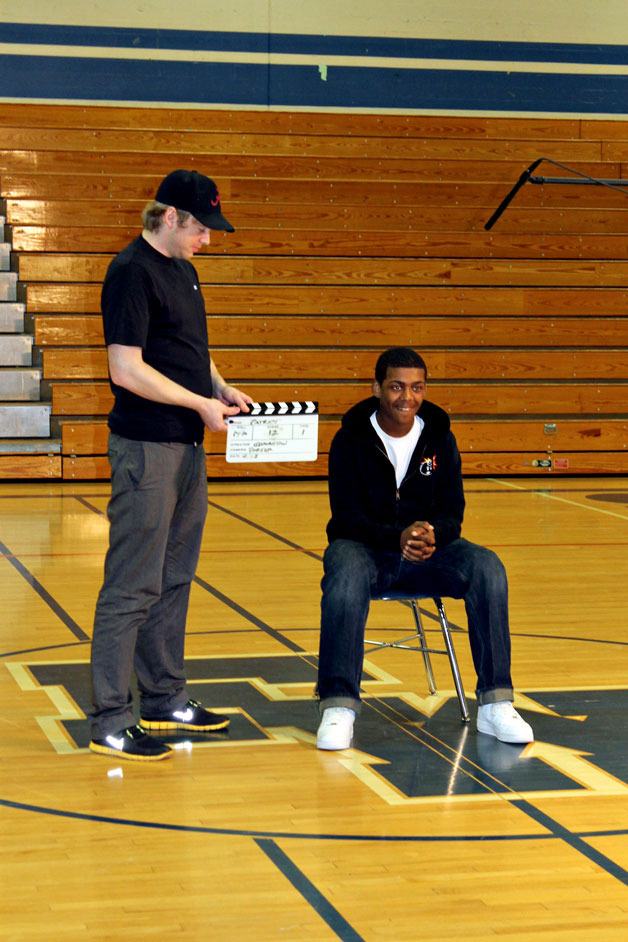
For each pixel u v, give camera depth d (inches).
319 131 574.2
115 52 574.6
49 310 517.7
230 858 149.8
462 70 602.9
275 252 538.3
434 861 149.5
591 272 557.3
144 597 187.0
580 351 540.7
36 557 343.0
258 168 555.2
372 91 596.7
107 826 159.6
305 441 190.4
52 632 263.7
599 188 569.3
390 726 204.1
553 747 194.1
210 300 522.6
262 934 130.1
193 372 185.5
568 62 609.0
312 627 271.1
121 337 177.6
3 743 193.5
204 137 561.3
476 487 498.6
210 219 181.2
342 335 528.4
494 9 603.8
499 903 138.1
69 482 492.7
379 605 295.0
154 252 182.5
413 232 548.1
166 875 144.6
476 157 583.2
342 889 141.3
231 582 317.1
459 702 211.0
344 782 177.5
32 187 536.7
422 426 205.3
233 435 187.6
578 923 133.5
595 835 158.4
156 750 185.9
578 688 227.3
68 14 569.6
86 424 494.3
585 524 412.8
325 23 592.1
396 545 197.6
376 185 549.0
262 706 214.2
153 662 199.3
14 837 155.8
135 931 130.5
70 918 133.3
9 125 557.3
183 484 187.6
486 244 553.6
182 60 580.7
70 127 558.9
